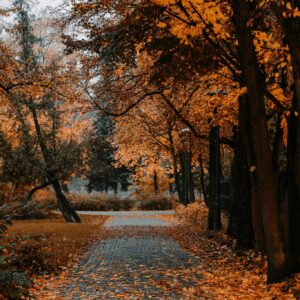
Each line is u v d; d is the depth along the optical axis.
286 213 9.16
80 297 8.14
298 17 7.72
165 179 52.34
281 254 8.93
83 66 14.73
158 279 9.83
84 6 12.69
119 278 9.99
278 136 10.56
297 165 8.93
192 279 9.80
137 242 17.28
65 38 13.74
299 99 7.93
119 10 11.92
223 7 9.78
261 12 10.19
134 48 11.36
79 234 20.30
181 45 9.53
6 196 9.60
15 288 5.66
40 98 28.05
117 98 16.88
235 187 15.74
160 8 9.16
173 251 14.61
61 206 30.44
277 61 11.06
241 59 8.88
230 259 12.46
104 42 12.37
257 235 11.44
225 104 13.98
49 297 8.10
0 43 18.19
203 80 12.70
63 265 11.86
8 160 28.39
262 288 8.71
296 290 7.73
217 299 7.88
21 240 10.05
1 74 18.00
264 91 9.18
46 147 29.73
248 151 10.93
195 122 19.89
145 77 15.48
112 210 47.09
